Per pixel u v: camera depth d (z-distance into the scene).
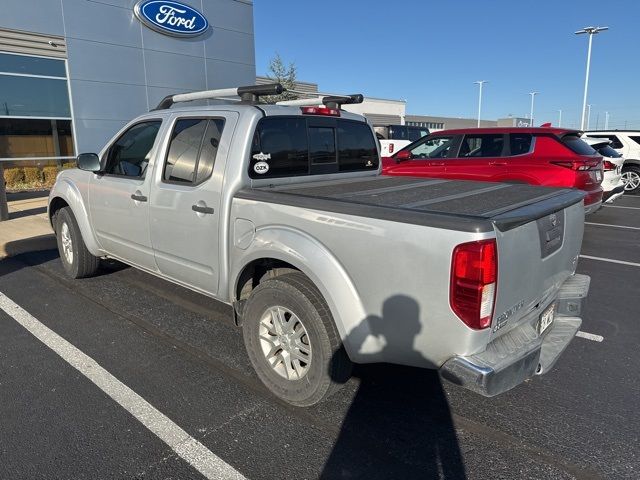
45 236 7.72
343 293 2.63
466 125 67.94
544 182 7.16
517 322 2.66
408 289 2.40
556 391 3.26
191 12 16.88
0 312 4.51
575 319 3.14
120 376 3.38
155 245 3.93
